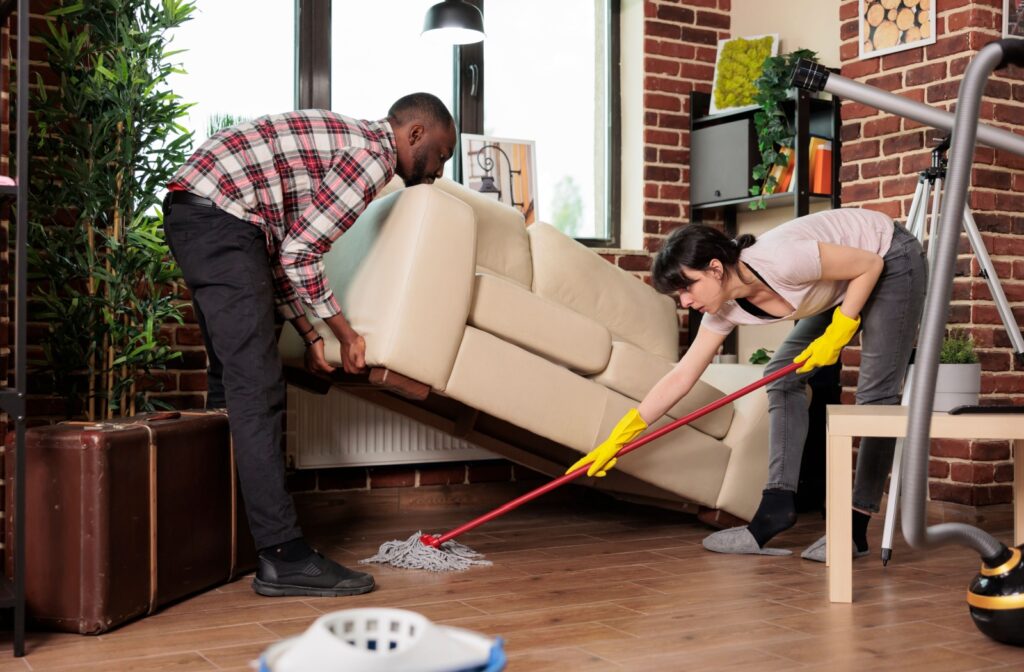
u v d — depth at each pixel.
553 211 4.41
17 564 1.90
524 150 4.16
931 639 1.99
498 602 2.32
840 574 2.31
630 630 2.06
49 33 3.15
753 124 4.15
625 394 3.00
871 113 3.72
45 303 2.92
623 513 3.75
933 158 2.86
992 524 3.40
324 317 2.53
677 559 2.86
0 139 2.31
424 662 0.59
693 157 4.43
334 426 3.60
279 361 2.44
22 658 1.87
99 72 2.86
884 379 2.68
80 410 3.08
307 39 3.85
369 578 2.43
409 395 2.66
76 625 2.02
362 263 2.75
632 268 4.20
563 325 2.87
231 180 2.37
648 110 4.39
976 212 3.44
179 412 2.55
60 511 2.04
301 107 3.84
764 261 2.43
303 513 3.61
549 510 3.82
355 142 2.45
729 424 3.22
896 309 2.63
